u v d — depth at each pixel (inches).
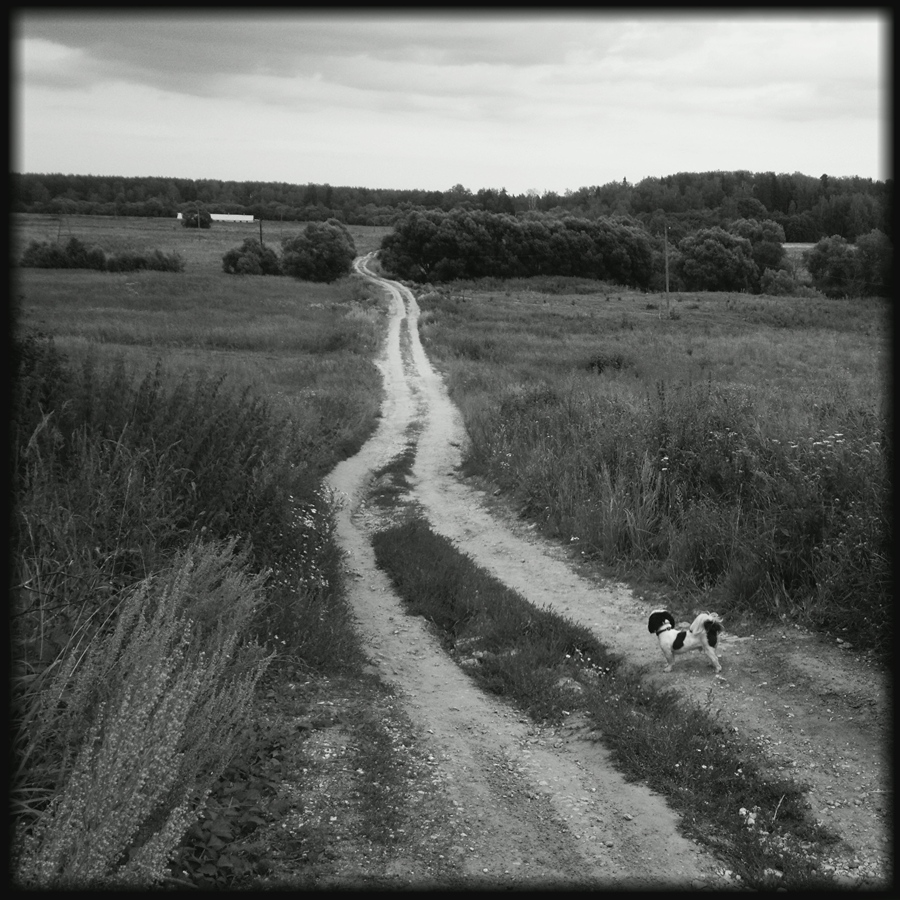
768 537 367.2
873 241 3553.2
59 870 150.3
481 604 393.7
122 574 275.3
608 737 265.3
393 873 192.9
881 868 197.8
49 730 188.2
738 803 230.4
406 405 1180.5
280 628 323.6
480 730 277.9
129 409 390.9
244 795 211.6
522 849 207.9
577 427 651.5
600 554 456.8
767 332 2146.9
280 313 2341.3
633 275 4498.0
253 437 433.1
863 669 282.8
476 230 4131.4
